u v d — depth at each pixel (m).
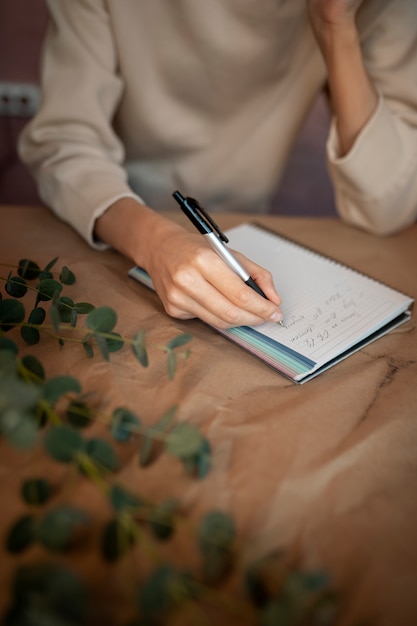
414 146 0.86
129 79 1.00
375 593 0.37
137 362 0.57
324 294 0.68
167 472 0.44
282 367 0.57
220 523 0.36
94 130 0.91
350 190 0.88
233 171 1.14
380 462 0.47
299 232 0.89
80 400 0.50
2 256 0.76
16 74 1.58
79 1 0.90
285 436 0.49
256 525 0.41
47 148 0.89
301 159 1.77
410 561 0.40
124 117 1.07
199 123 1.08
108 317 0.51
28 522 0.36
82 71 0.91
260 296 0.58
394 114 0.89
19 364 0.45
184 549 0.38
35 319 0.57
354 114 0.84
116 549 0.36
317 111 1.71
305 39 1.00
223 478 0.44
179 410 0.51
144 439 0.47
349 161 0.84
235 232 0.82
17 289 0.61
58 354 0.57
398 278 0.77
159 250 0.66
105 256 0.78
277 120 1.09
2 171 1.72
